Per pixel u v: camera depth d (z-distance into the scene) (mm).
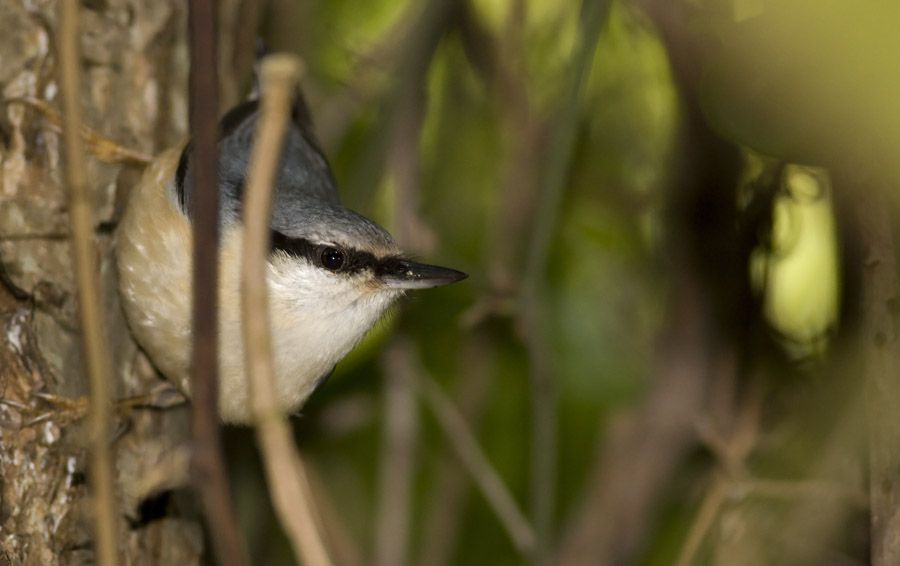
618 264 9422
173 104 7281
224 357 6953
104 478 4188
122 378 7047
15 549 6176
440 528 8898
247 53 7809
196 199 3662
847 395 7348
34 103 6500
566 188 9281
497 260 8531
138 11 7133
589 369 9195
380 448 9430
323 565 3314
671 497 8992
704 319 8664
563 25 9023
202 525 7168
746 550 7762
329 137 9188
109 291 7066
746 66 3758
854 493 7195
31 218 6480
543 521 7152
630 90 9062
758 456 8055
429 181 9625
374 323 7570
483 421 9398
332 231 7137
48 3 6625
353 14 9242
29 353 6422
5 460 6223
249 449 8625
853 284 6473
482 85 9266
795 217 7391
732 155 8039
